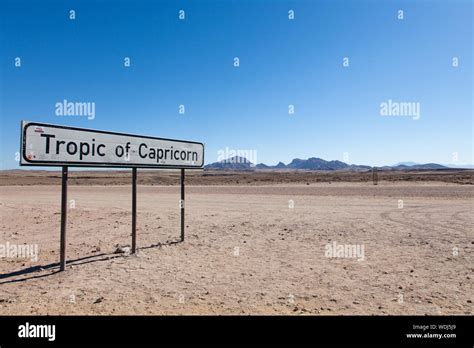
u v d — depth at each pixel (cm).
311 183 4628
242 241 909
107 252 800
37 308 470
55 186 4797
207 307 473
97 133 711
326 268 657
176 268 665
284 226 1112
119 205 1839
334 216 1308
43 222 1281
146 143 828
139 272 638
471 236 907
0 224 1258
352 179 5572
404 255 741
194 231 1054
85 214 1470
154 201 2088
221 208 1648
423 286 550
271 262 705
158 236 987
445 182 4162
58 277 607
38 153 600
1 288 550
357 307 471
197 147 993
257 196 2409
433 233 955
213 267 671
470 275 600
